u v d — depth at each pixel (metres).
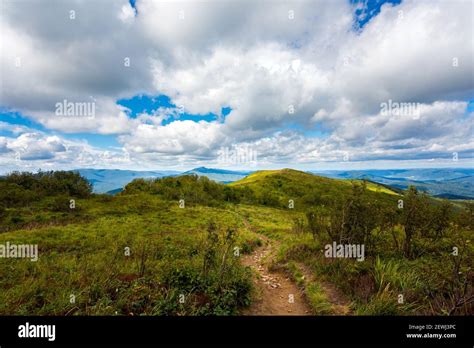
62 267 8.09
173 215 24.95
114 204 30.42
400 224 8.59
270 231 19.91
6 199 26.67
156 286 6.09
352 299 5.96
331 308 5.69
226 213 30.94
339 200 9.48
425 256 7.65
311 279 7.76
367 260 7.68
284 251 11.12
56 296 5.52
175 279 6.27
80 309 5.02
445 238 8.27
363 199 8.56
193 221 21.92
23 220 19.42
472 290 5.04
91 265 8.26
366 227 8.35
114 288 6.00
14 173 36.41
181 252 10.59
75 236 13.98
